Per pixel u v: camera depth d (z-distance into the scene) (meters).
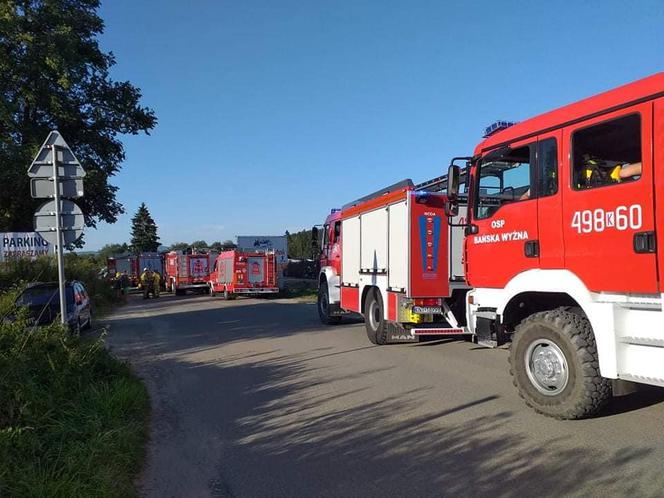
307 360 9.91
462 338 11.98
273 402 7.02
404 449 5.12
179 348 12.02
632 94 5.00
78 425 5.15
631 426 5.49
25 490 3.72
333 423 6.01
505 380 7.85
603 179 5.27
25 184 21.91
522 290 6.11
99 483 4.06
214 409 6.81
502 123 6.88
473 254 7.03
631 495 3.95
